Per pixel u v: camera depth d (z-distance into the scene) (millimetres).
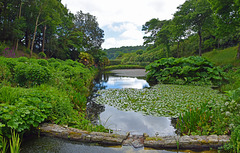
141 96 6340
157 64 12289
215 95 6328
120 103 5387
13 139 2141
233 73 10703
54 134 2795
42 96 3385
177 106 4875
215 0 12773
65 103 3742
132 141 2680
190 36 25594
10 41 15109
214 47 26188
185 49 31141
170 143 2477
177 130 3328
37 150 2365
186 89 7902
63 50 21953
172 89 7926
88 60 19766
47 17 17531
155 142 2516
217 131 2801
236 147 2275
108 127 3518
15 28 14719
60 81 5770
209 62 11273
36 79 4805
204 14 17344
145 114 4332
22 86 4938
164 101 5480
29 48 18844
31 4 17062
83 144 2584
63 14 20953
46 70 5168
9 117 2322
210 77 9930
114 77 15969
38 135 2805
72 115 3736
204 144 2465
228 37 21844
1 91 3021
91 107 5016
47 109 3229
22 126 2514
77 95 4938
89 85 9305
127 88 8375
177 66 11531
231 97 3424
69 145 2537
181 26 19312
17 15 16562
